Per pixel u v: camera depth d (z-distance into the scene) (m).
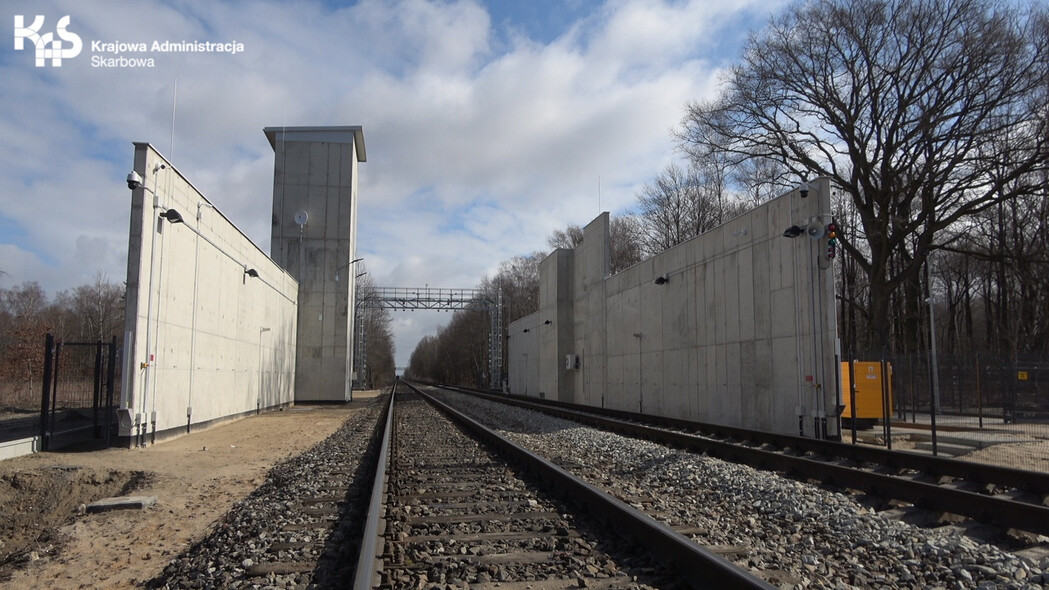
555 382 41.22
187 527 8.25
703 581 4.77
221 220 22.95
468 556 5.72
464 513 7.61
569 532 6.55
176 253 18.14
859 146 31.33
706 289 22.31
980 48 26.66
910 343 34.81
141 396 15.95
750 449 12.28
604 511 6.91
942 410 23.48
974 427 18.28
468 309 68.19
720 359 21.25
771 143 34.12
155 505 9.48
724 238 21.17
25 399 27.50
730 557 5.76
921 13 28.25
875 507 8.38
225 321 23.86
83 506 9.37
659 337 26.11
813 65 31.61
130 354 15.52
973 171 28.56
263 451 15.97
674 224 56.31
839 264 44.09
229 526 7.55
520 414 26.62
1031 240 35.91
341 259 43.84
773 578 5.17
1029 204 34.56
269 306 32.78
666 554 5.39
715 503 8.62
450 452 13.73
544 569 5.36
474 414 27.44
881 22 29.19
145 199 15.86
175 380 18.34
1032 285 34.78
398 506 7.91
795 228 16.80
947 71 27.73
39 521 10.11
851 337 42.41
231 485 11.19
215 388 22.67
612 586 4.89
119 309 54.53
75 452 14.72
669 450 13.55
